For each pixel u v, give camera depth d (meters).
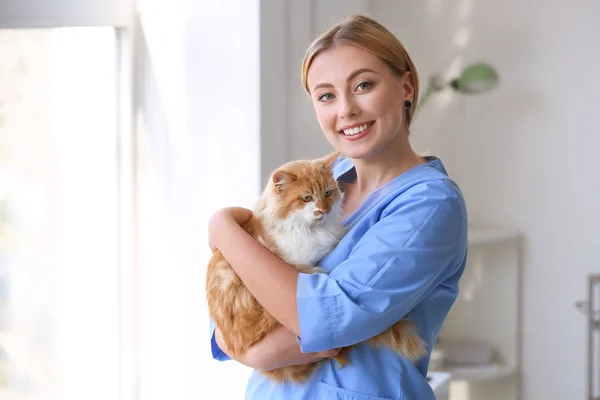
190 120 2.26
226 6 2.15
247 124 2.13
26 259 2.38
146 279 2.41
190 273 2.29
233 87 2.15
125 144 2.38
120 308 2.43
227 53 2.16
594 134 2.95
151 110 2.35
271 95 2.16
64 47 2.34
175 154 2.30
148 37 2.33
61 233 2.44
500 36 3.02
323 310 1.18
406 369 1.29
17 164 2.32
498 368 2.93
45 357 2.44
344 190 1.51
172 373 2.37
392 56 1.28
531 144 3.03
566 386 3.07
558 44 2.96
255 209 1.43
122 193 2.40
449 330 3.18
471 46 3.06
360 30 1.28
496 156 3.08
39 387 2.43
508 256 3.07
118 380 2.45
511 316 3.09
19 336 2.37
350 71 1.26
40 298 2.42
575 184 2.99
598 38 2.91
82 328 2.46
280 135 2.22
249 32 2.11
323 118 1.31
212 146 2.21
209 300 1.38
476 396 3.18
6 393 2.34
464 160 3.12
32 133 2.35
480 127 3.09
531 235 3.06
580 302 3.03
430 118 3.15
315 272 1.33
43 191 2.41
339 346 1.20
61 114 2.38
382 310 1.18
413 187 1.28
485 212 3.12
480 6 3.04
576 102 2.96
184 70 2.26
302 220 1.36
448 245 1.23
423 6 3.11
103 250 2.44
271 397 1.35
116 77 2.37
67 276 2.45
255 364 1.27
